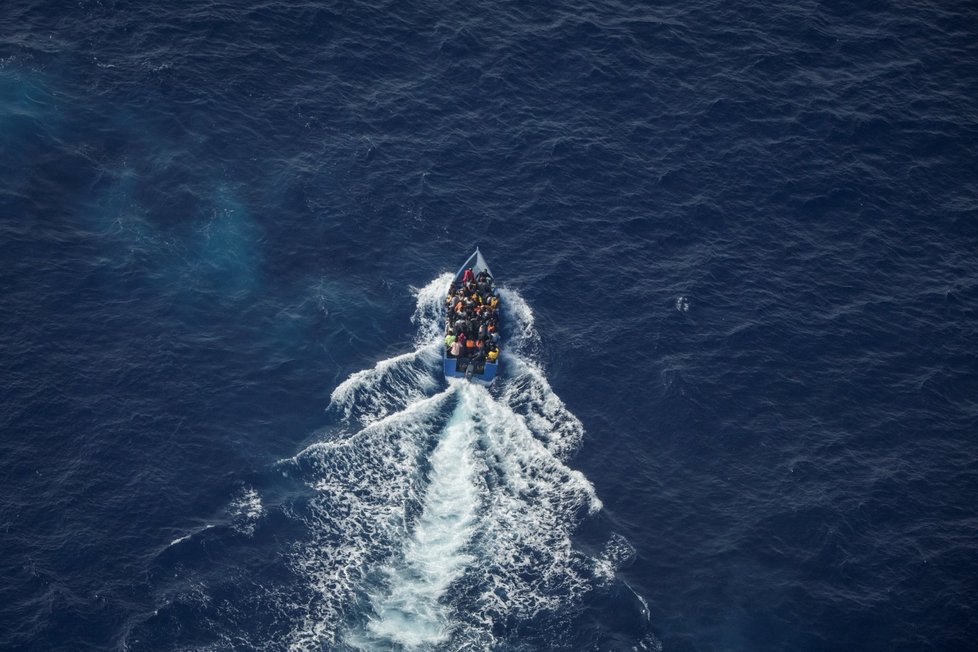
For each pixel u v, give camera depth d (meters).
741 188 109.81
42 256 94.88
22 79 106.19
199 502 82.19
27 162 100.62
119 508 80.88
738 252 104.81
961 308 101.69
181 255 97.81
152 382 88.75
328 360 92.88
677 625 78.69
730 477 88.50
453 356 92.38
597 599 79.44
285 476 84.50
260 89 111.44
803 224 107.69
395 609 77.62
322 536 81.25
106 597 75.94
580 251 103.62
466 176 108.31
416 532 82.25
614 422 91.56
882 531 85.19
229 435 86.44
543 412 91.44
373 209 104.44
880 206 109.38
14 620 73.94
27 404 85.56
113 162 102.69
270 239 100.62
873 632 79.12
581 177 109.38
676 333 98.12
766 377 95.50
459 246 102.94
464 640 76.31
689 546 83.69
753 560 83.00
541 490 86.00
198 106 108.44
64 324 91.12
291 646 74.94
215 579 77.88
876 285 103.12
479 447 88.12
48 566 76.94
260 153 106.62
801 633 78.88
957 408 94.31
